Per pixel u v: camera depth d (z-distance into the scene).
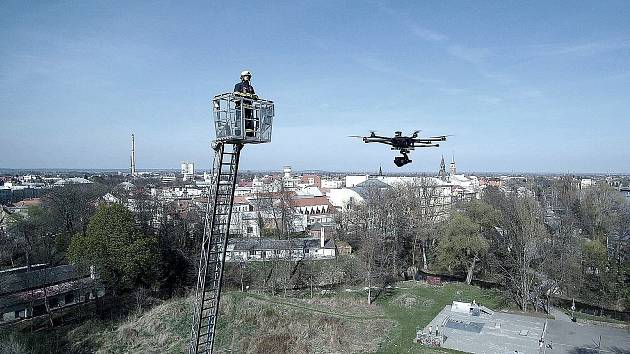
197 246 78.88
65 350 47.84
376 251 78.00
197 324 23.53
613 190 112.81
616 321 55.81
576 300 67.69
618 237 84.88
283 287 71.75
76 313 59.16
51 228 89.38
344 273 78.25
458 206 101.81
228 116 19.67
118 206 66.56
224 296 58.72
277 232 98.81
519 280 64.88
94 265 60.88
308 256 84.94
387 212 92.69
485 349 46.25
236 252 80.94
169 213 85.75
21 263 80.56
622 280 67.88
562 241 72.19
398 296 66.19
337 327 52.59
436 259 82.12
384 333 51.72
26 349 45.44
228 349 46.69
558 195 139.88
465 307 59.81
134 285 65.75
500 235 77.12
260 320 53.09
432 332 51.22
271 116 21.08
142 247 64.50
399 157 25.33
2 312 54.75
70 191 98.56
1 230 94.94
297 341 48.72
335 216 118.00
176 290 70.38
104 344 48.78
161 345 47.59
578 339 49.25
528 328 53.00
